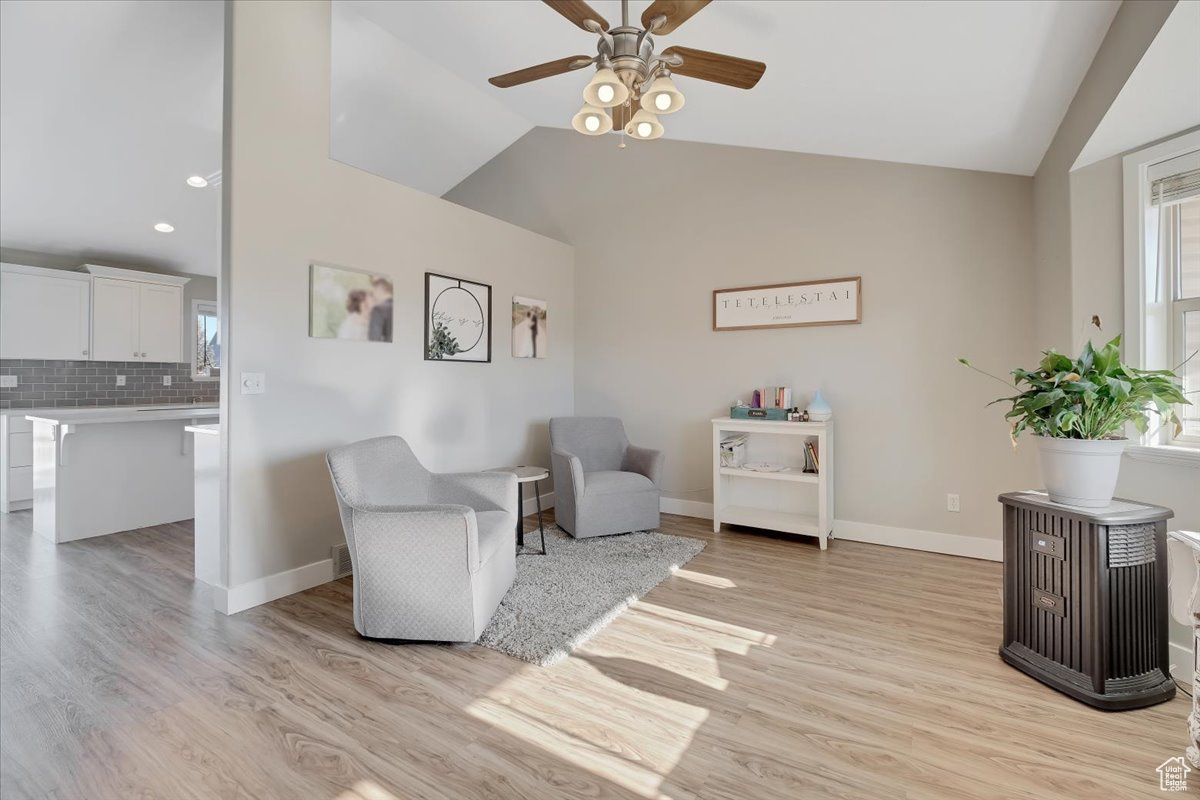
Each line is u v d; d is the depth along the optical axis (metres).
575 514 3.65
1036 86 2.39
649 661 2.15
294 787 1.47
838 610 2.62
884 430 3.66
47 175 4.08
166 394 5.90
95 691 1.90
